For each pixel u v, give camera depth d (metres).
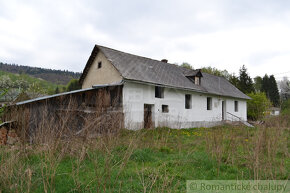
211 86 21.77
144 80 13.84
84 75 18.11
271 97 43.78
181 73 20.55
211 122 20.02
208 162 5.51
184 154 6.62
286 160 5.63
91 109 7.17
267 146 5.29
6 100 9.73
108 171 3.91
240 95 24.61
